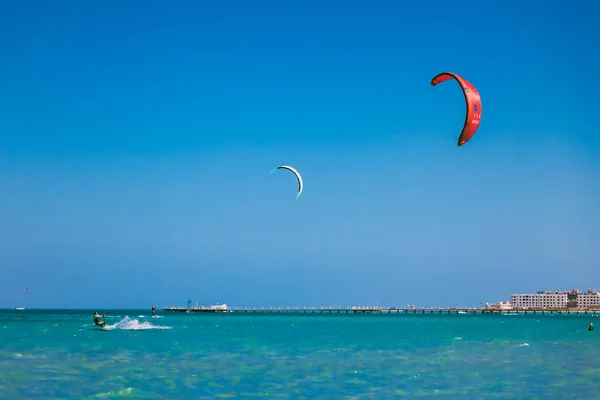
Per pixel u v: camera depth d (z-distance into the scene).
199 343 48.38
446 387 24.78
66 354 37.19
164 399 21.81
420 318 174.75
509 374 28.80
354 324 110.06
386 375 28.33
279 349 43.12
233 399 21.92
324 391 23.69
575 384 25.64
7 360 33.50
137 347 43.09
